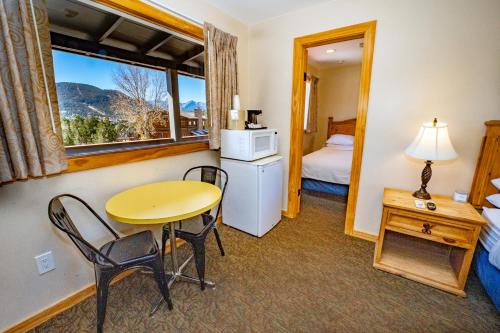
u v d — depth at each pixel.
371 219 2.21
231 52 2.32
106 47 1.69
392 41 1.85
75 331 1.31
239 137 2.20
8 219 1.22
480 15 1.55
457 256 1.71
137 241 1.44
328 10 2.10
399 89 1.89
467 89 1.66
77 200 1.47
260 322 1.35
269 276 1.74
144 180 1.86
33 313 1.36
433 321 1.34
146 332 1.29
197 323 1.34
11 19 1.07
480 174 1.65
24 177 1.17
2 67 1.07
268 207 2.35
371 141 2.08
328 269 1.82
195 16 2.01
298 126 2.54
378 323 1.34
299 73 2.40
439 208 1.60
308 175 3.55
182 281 1.69
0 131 1.08
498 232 1.37
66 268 1.47
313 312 1.42
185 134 2.35
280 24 2.41
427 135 1.64
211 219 1.77
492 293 1.38
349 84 4.89
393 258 1.88
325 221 2.67
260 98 2.73
